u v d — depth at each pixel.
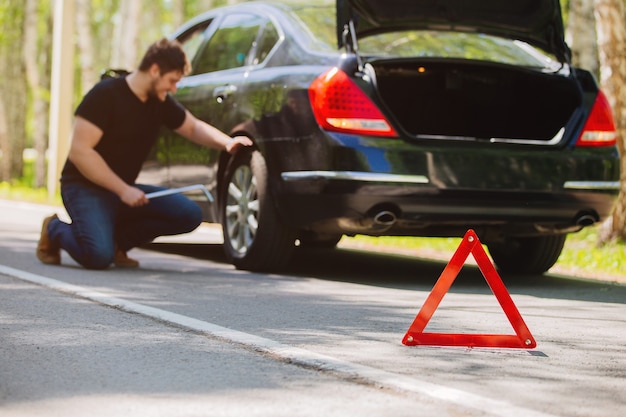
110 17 50.47
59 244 9.41
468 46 9.32
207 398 4.46
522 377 5.04
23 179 41.53
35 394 4.50
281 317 6.72
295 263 10.50
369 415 4.21
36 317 6.47
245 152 9.45
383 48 8.91
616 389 4.84
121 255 9.71
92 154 9.16
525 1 9.21
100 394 4.52
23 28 41.16
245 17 10.24
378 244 13.19
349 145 8.28
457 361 5.38
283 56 9.20
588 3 20.50
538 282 9.31
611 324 6.84
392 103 9.70
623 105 13.83
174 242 12.98
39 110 36.66
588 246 14.27
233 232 9.71
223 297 7.64
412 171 8.29
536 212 8.66
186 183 10.53
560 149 8.77
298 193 8.66
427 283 9.02
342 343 5.80
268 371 5.02
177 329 6.15
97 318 6.49
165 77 9.23
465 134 9.77
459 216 8.44
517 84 9.41
